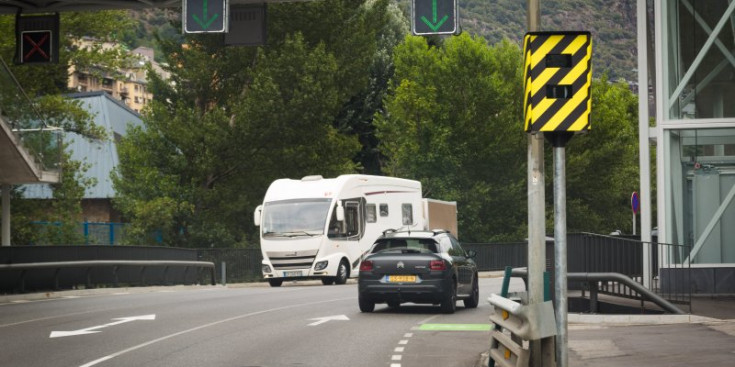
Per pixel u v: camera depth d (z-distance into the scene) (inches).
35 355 1601.9
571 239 2140.7
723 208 2566.4
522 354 1190.3
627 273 2268.7
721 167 2576.3
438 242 2452.0
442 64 7657.5
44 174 3900.1
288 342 1809.8
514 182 7672.2
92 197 6835.6
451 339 1871.3
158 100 6127.0
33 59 2743.6
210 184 5959.6
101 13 5654.5
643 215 2608.3
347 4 6491.1
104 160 6998.0
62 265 3078.2
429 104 7372.1
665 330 1846.7
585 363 1449.3
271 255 4062.5
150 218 5423.2
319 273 4008.4
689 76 2610.7
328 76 5782.5
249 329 2047.2
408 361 1551.4
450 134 7322.8
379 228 4340.6
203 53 5959.6
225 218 5905.5
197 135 5654.5
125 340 1827.0
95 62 5723.4
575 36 1051.9
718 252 2559.1
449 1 2192.4
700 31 2613.2
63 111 5388.8
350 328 2079.2
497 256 5866.1
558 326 1069.1
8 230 3949.3
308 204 4092.0
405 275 2383.1
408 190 4591.5
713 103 2598.4
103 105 7421.3
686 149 2598.4
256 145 5757.9
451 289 2417.6
